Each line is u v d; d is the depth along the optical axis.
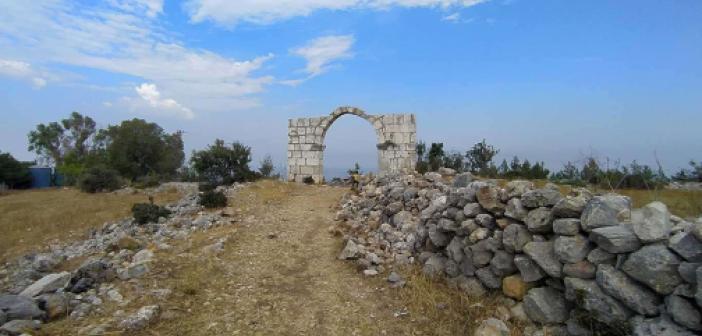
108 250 11.39
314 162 30.31
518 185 7.00
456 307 6.78
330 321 6.65
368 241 10.98
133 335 5.85
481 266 7.09
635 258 4.64
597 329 5.00
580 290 5.13
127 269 8.17
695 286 4.14
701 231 4.13
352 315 6.85
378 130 28.94
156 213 16.52
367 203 14.96
